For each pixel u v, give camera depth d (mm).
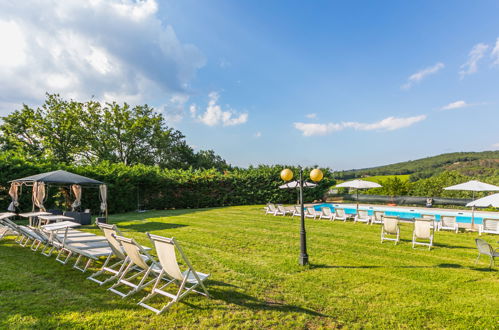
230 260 6867
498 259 7309
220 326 3674
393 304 4469
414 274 5973
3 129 28328
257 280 5496
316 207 22344
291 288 5102
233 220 14227
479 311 4250
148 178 19688
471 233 11289
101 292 4746
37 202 11461
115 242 5117
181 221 13781
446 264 6777
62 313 3934
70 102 30172
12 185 12609
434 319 3988
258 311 4145
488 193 21000
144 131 34062
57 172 11672
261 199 24562
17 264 6211
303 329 3664
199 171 23203
